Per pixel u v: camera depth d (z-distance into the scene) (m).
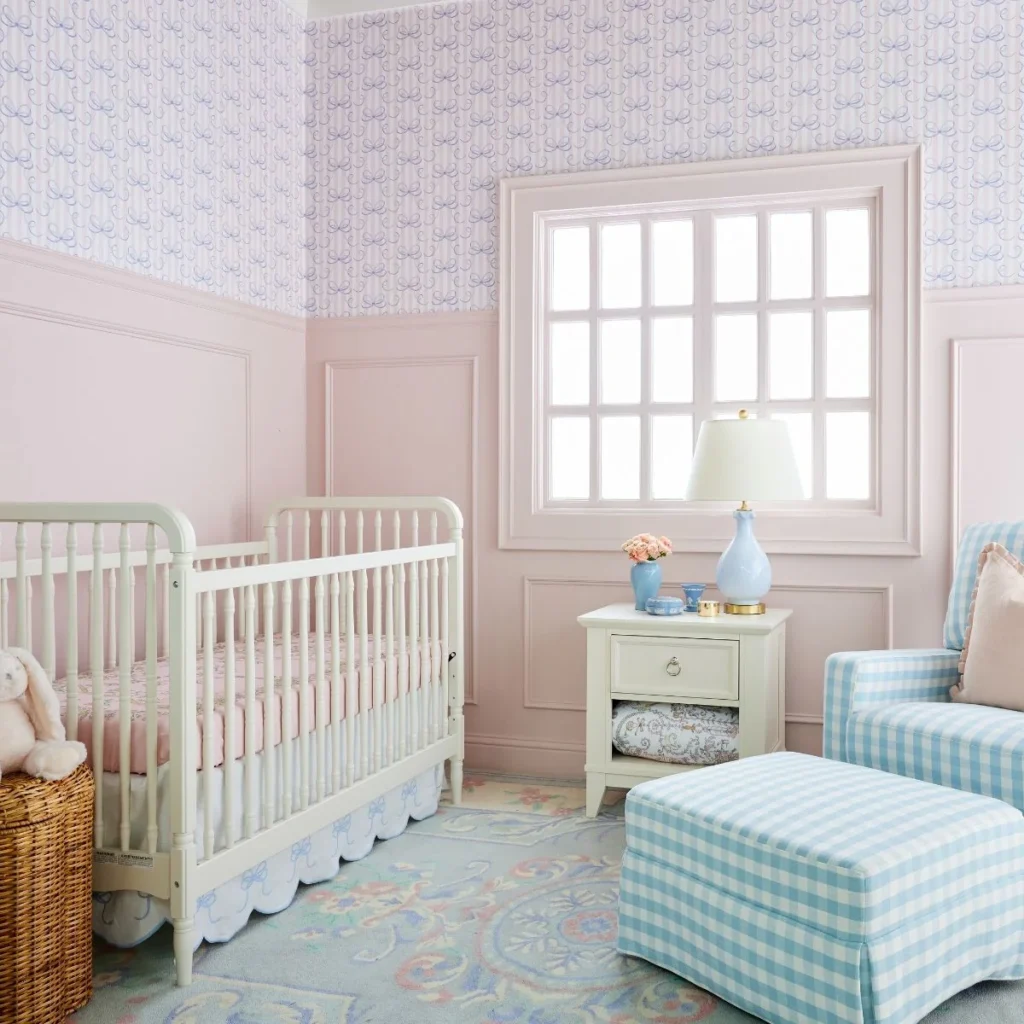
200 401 3.37
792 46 3.43
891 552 3.35
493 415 3.76
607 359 3.76
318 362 3.95
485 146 3.75
